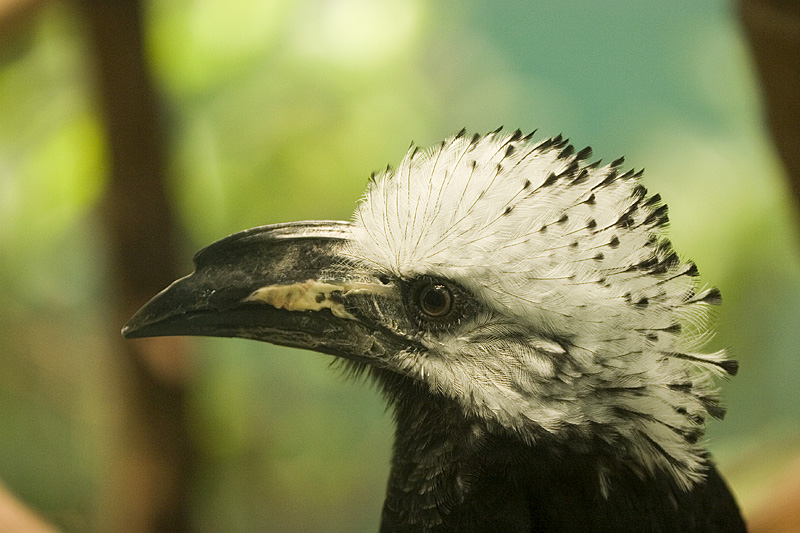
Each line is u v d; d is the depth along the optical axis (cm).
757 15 170
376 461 288
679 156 261
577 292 164
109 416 194
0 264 230
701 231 238
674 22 373
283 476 269
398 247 166
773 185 227
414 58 256
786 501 181
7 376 251
